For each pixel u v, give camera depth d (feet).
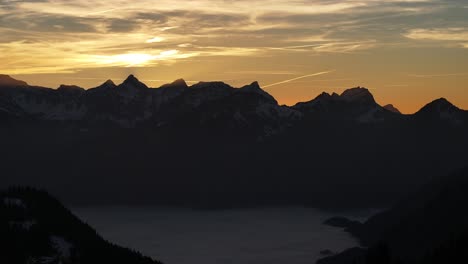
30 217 500.33
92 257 487.61
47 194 551.18
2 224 480.23
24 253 457.27
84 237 510.58
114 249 514.27
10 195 529.45
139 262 509.35
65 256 468.75
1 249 453.99
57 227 503.20
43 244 474.49
